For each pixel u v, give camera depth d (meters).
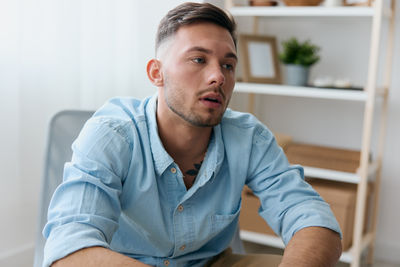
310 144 2.31
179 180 0.91
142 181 0.88
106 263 0.67
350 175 1.87
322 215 0.89
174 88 0.83
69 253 0.69
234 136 0.99
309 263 0.79
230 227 1.02
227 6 2.03
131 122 0.90
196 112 0.83
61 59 1.65
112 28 1.84
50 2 1.60
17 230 1.61
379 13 1.74
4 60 1.49
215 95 0.82
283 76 2.34
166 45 0.85
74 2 1.66
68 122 1.12
